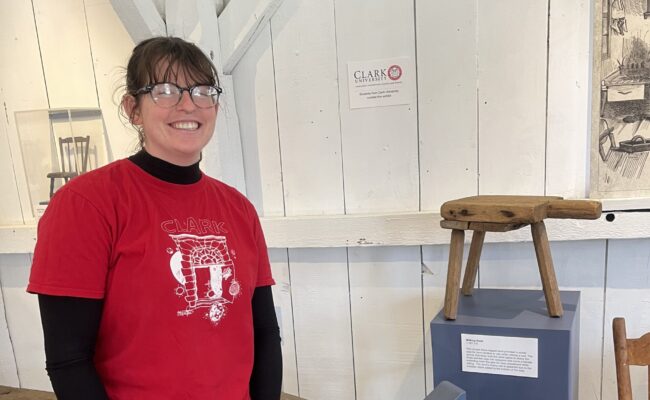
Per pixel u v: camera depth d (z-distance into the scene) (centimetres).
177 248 85
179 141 86
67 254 76
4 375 198
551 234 138
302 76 155
